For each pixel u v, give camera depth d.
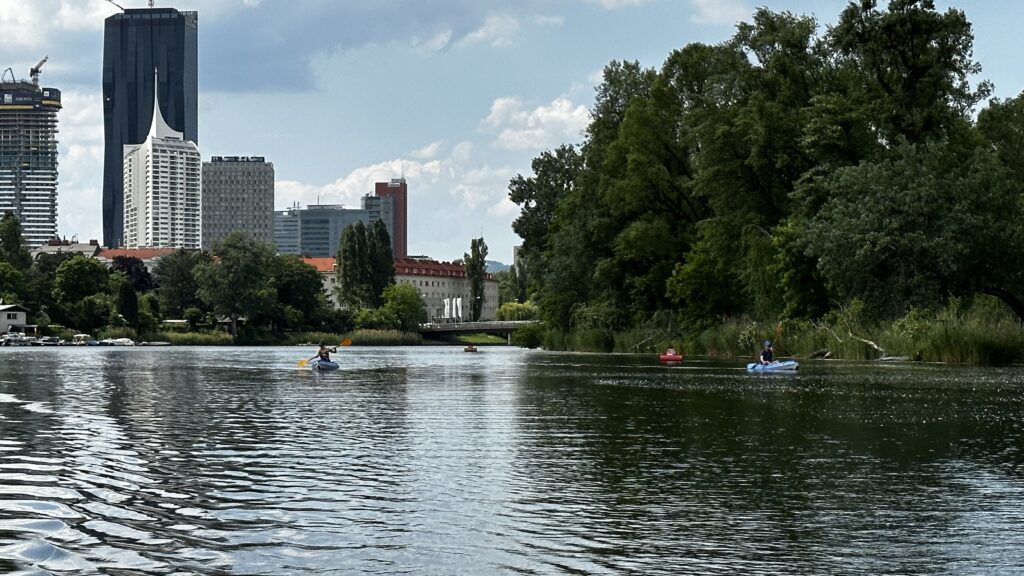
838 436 23.56
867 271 57.69
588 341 95.25
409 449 21.55
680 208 88.31
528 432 24.77
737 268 77.38
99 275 187.88
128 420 28.03
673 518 14.29
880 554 12.23
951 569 11.59
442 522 14.00
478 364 72.44
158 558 11.96
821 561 11.93
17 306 168.38
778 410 30.12
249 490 16.41
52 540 12.80
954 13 63.16
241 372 60.50
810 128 66.12
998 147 84.69
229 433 24.70
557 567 11.64
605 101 96.44
